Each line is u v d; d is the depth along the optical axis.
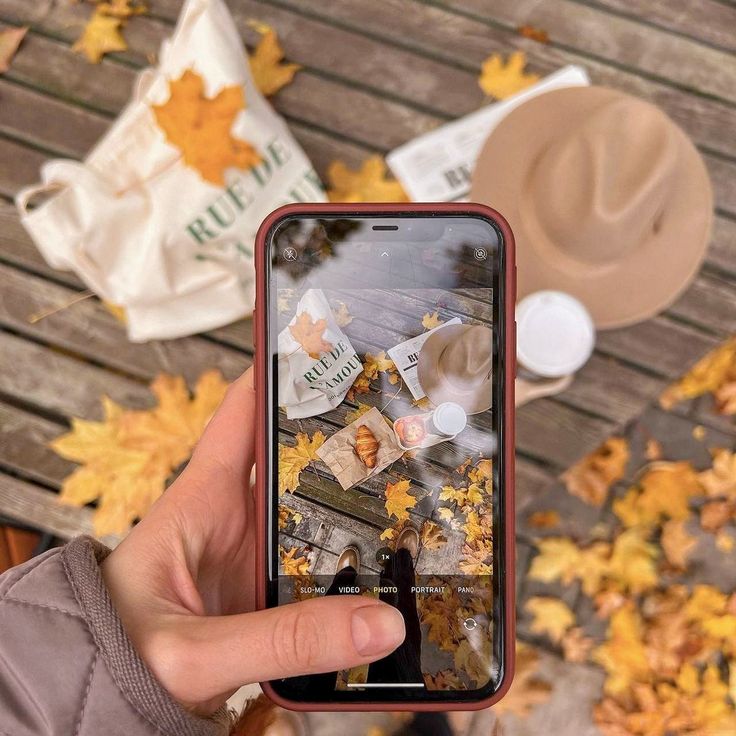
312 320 0.37
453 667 0.37
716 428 0.53
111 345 0.50
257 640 0.34
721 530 0.53
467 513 0.37
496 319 0.37
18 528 0.50
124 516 0.49
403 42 0.52
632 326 0.50
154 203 0.48
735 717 0.52
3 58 0.51
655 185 0.43
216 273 0.49
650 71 0.52
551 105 0.49
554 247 0.48
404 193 0.51
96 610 0.34
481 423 0.37
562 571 0.52
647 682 0.52
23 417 0.50
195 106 0.47
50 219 0.47
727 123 0.51
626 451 0.53
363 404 0.37
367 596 0.37
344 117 0.52
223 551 0.40
